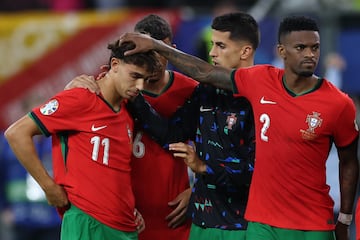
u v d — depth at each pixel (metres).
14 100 36.03
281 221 22.03
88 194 22.39
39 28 36.03
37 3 42.41
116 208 22.64
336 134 21.97
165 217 24.31
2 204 35.12
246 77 22.61
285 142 21.86
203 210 23.50
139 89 22.19
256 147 22.28
